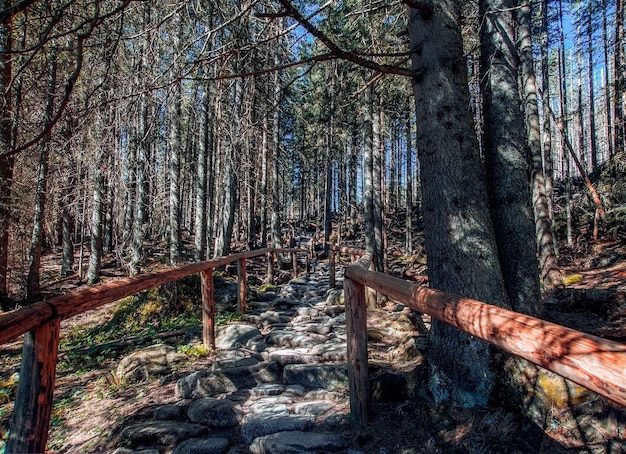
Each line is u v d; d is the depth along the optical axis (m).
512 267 3.33
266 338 5.26
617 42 13.74
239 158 11.13
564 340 1.03
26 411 1.75
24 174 10.44
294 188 38.91
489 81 3.54
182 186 22.67
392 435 2.65
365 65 2.98
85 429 3.39
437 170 3.09
